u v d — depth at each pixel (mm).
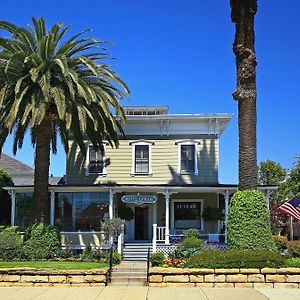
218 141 30812
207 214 29281
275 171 51000
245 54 19516
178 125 30969
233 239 18078
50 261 20969
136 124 31094
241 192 18562
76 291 14953
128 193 29594
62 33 23625
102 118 24203
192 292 14688
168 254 23734
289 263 16422
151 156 30734
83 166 30859
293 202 26625
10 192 28984
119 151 30922
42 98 21984
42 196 23969
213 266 16031
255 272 15742
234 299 13516
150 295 14203
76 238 27047
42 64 22094
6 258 21797
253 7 19750
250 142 19078
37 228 23000
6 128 23953
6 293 14562
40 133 24234
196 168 30422
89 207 28969
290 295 14141
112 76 23703
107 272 16562
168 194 27828
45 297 13914
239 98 19469
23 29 22922
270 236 17984
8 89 22547
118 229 25703
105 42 24453
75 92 23016
